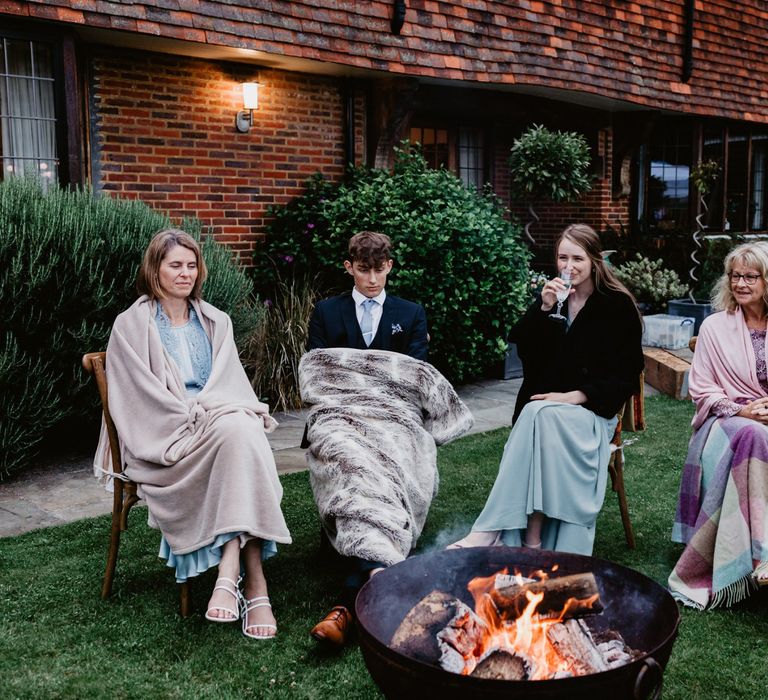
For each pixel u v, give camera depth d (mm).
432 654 2131
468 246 7078
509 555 2438
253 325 6348
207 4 6887
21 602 3133
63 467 5113
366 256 3646
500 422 6227
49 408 4996
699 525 3279
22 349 5004
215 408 3166
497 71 9109
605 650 2080
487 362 7684
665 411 6617
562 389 3631
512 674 1942
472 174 11273
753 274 3547
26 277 4816
